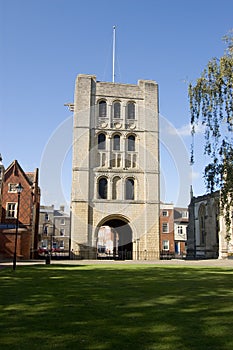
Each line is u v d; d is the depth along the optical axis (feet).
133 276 67.62
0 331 25.04
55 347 21.52
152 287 50.08
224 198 65.72
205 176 67.97
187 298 39.83
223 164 66.44
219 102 67.77
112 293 43.68
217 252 187.62
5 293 43.24
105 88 161.48
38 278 62.49
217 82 68.13
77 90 157.79
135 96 163.43
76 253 144.56
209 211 194.49
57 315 30.27
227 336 24.14
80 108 155.84
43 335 24.08
